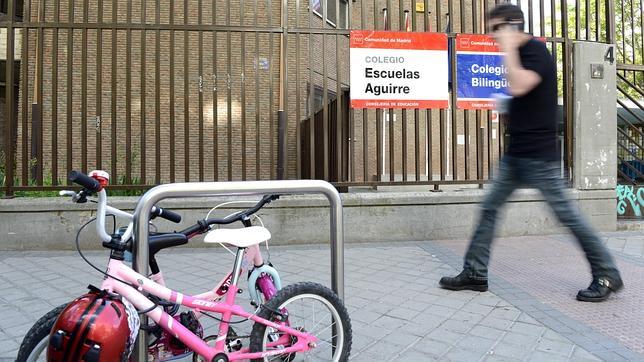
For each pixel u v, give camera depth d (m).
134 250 2.32
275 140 9.66
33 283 4.40
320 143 8.38
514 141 3.90
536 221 6.49
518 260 5.21
